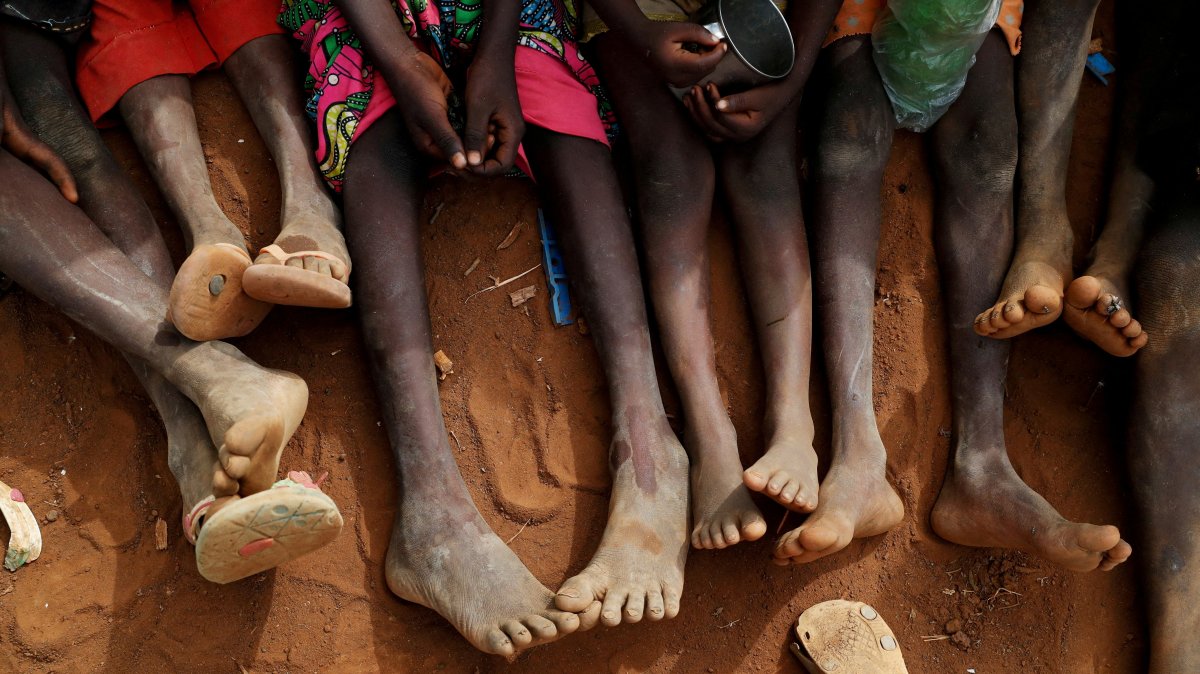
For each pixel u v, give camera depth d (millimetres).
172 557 1354
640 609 1301
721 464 1389
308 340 1429
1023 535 1395
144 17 1436
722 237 1512
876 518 1402
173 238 1437
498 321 1460
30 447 1376
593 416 1444
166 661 1332
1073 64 1541
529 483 1422
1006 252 1505
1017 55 1553
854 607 1420
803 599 1427
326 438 1406
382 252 1379
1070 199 1571
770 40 1392
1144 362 1469
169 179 1407
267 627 1353
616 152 1519
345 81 1394
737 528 1346
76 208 1352
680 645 1398
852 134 1488
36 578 1340
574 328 1465
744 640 1408
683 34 1377
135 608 1340
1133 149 1555
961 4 1429
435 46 1398
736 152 1479
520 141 1386
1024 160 1532
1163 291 1462
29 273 1307
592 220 1418
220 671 1337
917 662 1432
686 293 1439
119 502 1368
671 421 1449
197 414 1321
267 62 1438
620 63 1462
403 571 1349
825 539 1313
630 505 1371
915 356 1502
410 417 1366
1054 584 1462
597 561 1343
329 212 1397
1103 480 1500
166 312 1313
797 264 1454
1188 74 1539
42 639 1321
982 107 1514
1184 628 1427
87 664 1323
